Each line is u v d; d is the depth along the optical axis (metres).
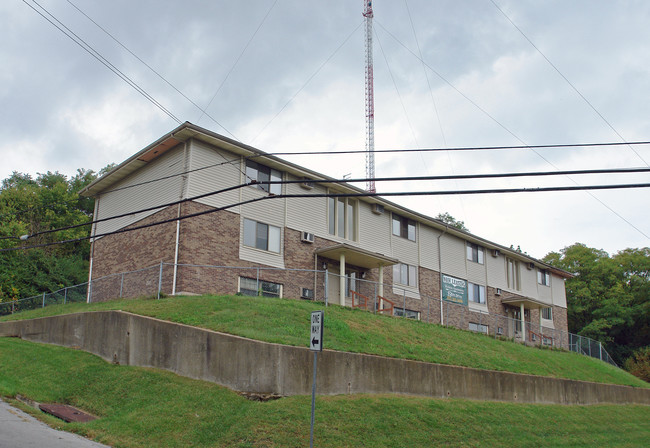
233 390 14.84
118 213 30.12
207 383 15.23
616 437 20.66
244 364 15.05
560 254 65.44
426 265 37.34
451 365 19.59
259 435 12.46
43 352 18.45
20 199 50.12
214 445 12.04
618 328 57.56
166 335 16.66
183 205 24.92
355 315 23.39
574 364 31.12
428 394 18.27
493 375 20.86
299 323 18.69
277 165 28.50
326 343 17.09
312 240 29.45
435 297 37.25
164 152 27.23
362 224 33.25
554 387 23.92
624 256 61.19
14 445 10.48
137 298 23.25
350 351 17.11
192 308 18.81
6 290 39.50
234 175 26.91
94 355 18.23
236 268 25.80
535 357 28.31
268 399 14.48
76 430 12.49
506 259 45.34
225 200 26.25
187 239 24.52
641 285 58.69
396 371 17.52
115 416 13.58
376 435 13.76
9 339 21.16
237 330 16.14
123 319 17.83
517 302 42.94
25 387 15.16
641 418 26.05
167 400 14.17
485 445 15.23
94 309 21.38
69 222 51.72
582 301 59.88
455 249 40.19
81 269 46.75
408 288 35.50
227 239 25.91
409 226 36.97
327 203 31.20
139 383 15.33
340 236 31.77
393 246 35.16
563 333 39.94
